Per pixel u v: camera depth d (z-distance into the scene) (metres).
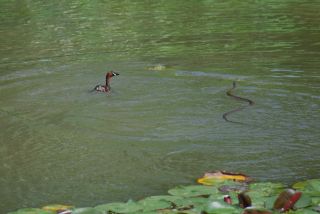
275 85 14.04
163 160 10.40
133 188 9.41
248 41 18.06
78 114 12.68
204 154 10.59
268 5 23.86
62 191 9.39
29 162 10.50
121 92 13.91
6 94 13.97
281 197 7.79
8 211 8.80
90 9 24.45
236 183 8.91
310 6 23.27
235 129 11.66
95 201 9.03
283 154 10.47
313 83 14.06
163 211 7.89
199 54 16.81
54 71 15.57
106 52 17.31
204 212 7.68
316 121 11.93
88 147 11.04
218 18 21.66
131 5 25.00
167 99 13.40
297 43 17.56
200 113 12.55
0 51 17.73
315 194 8.27
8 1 27.23
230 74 14.96
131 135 11.54
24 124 12.18
